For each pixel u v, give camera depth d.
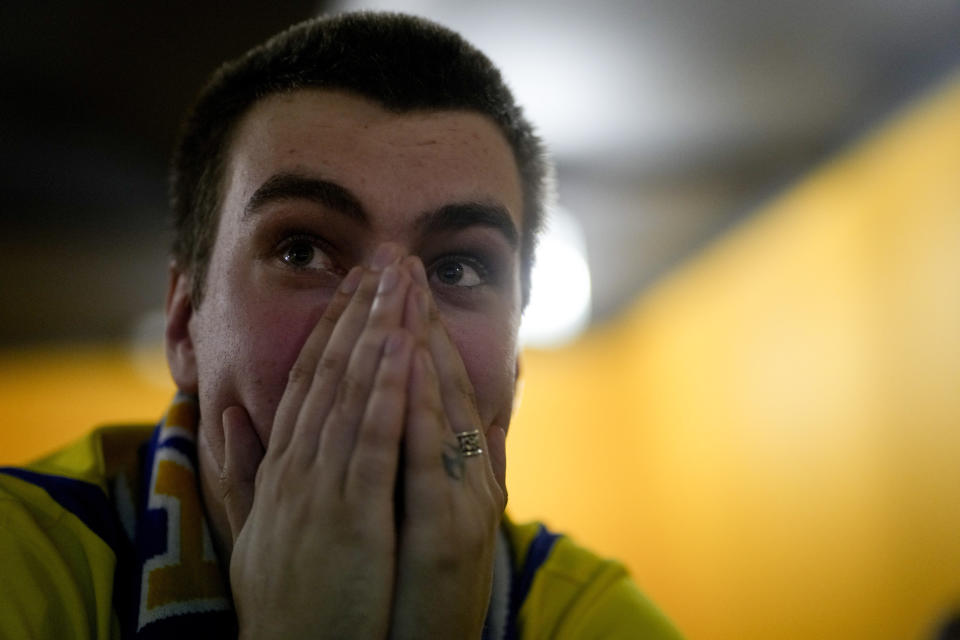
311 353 0.65
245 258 0.72
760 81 2.16
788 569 2.88
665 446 3.86
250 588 0.60
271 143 0.74
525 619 0.85
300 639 0.58
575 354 4.29
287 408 0.63
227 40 1.91
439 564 0.60
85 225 2.84
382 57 0.77
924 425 2.19
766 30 1.92
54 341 3.51
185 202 0.93
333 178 0.71
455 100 0.77
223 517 0.78
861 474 2.48
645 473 4.02
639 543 4.02
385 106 0.74
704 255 3.32
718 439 3.39
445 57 0.80
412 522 0.60
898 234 2.27
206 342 0.77
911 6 1.84
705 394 3.49
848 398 2.53
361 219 0.71
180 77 2.08
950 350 2.07
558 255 2.94
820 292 2.66
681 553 3.72
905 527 2.26
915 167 2.18
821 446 2.68
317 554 0.59
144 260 3.06
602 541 4.07
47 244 2.92
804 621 2.78
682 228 3.16
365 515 0.59
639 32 1.92
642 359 4.08
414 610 0.60
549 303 2.91
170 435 0.82
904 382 2.27
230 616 0.72
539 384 4.25
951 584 2.07
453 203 0.73
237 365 0.70
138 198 2.73
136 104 2.21
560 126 2.40
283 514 0.60
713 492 3.43
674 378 3.77
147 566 0.72
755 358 3.08
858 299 2.46
